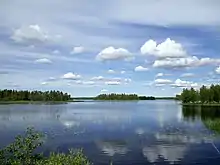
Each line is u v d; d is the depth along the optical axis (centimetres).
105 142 4319
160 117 8875
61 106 17688
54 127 6234
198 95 17475
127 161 3250
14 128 6138
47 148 3797
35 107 15900
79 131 5553
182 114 9956
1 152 1502
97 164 3109
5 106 17025
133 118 8631
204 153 3619
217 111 11062
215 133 5138
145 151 3722
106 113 10981
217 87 16038
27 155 1528
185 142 4319
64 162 1520
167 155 3525
